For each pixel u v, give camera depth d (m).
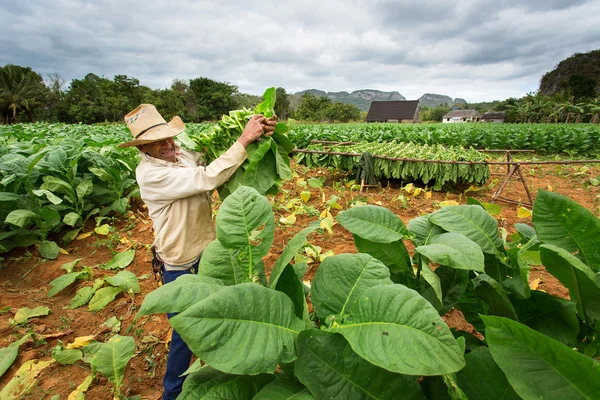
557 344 0.75
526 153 15.80
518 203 6.73
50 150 5.52
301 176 9.50
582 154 15.74
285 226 5.28
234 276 1.29
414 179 7.83
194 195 2.05
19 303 3.51
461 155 8.17
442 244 1.30
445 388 1.10
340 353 0.95
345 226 1.43
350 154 7.99
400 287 0.98
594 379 0.73
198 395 1.05
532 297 1.26
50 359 2.79
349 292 1.11
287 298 1.03
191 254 2.19
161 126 2.08
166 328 3.14
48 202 4.98
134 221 5.64
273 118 2.19
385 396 0.95
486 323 0.87
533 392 0.78
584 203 7.07
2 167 4.53
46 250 4.36
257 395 0.93
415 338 0.85
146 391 2.50
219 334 0.84
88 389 2.51
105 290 3.53
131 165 6.48
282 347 0.91
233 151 2.03
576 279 1.07
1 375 2.61
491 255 1.47
